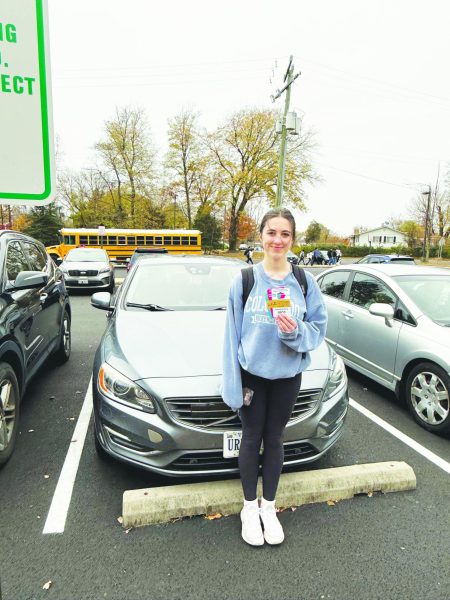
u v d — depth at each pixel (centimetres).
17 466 286
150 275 402
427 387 361
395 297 425
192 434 230
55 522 231
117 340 288
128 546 214
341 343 491
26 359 339
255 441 214
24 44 151
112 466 286
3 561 203
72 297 1205
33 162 155
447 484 277
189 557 207
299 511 245
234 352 200
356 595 188
